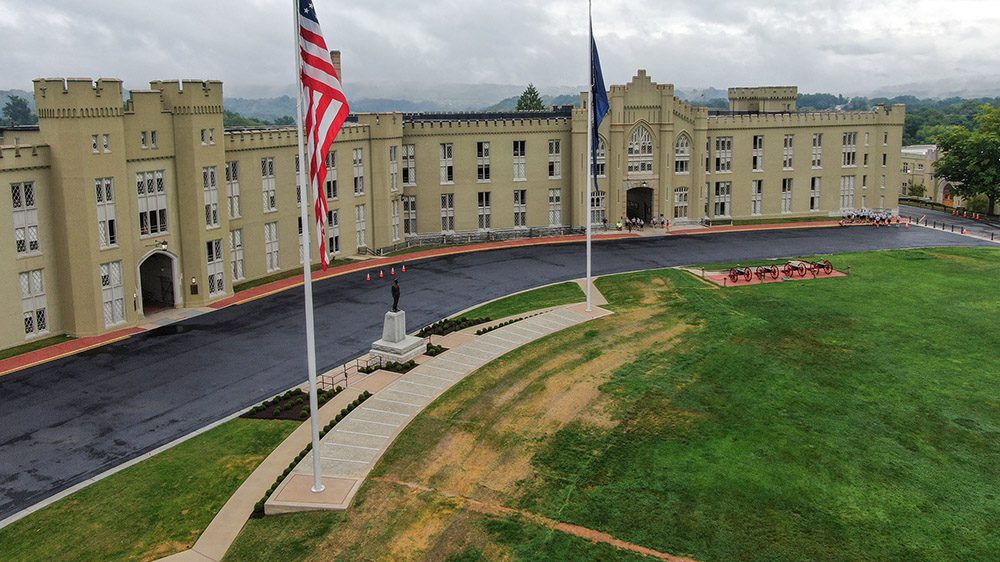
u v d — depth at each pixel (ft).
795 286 201.67
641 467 105.40
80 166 157.17
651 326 166.40
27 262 155.74
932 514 96.07
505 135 279.08
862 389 132.77
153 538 90.43
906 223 309.01
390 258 244.42
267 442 113.39
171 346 157.69
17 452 111.96
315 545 88.28
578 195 285.84
